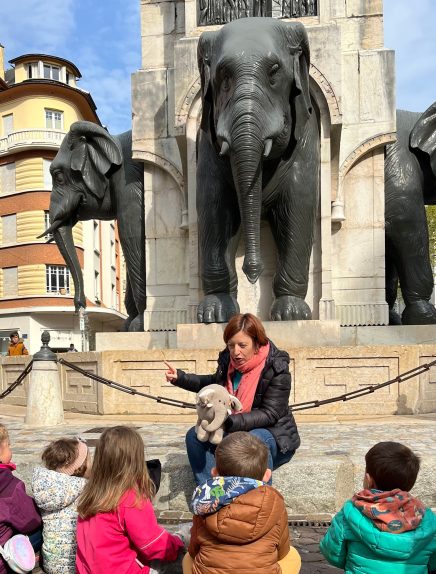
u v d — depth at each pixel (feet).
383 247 27.53
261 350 11.74
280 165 24.14
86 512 8.27
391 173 28.81
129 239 30.53
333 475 13.17
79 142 31.24
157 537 8.32
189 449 11.76
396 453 7.86
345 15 28.14
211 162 25.25
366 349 22.03
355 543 7.78
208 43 22.53
